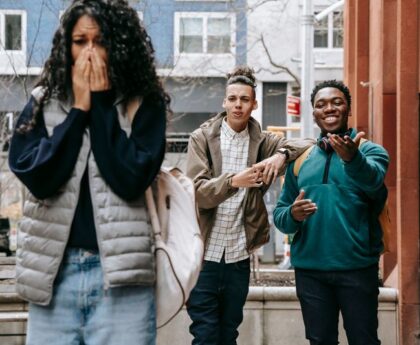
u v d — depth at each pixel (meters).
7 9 22.83
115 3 3.40
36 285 3.30
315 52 29.98
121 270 3.26
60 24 3.43
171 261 3.46
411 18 7.97
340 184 5.39
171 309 3.52
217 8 27.50
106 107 3.31
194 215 3.61
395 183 8.91
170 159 21.92
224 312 6.07
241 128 6.07
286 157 5.60
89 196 3.31
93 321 3.31
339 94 5.61
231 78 6.11
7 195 20.34
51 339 3.32
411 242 7.93
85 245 3.31
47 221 3.30
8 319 7.35
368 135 10.06
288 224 5.43
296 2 28.94
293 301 7.72
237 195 6.00
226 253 5.97
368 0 10.52
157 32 26.05
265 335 7.71
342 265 5.35
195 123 27.95
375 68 9.62
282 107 30.16
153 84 3.43
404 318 7.88
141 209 3.36
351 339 5.44
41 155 3.23
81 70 3.30
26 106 3.45
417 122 7.98
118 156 3.24
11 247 20.17
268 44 29.55
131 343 3.31
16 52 21.22
